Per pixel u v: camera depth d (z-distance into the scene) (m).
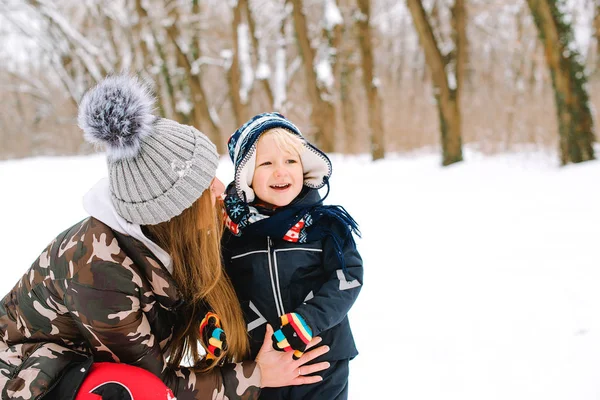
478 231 5.41
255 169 1.79
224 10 21.62
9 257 4.99
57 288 1.45
